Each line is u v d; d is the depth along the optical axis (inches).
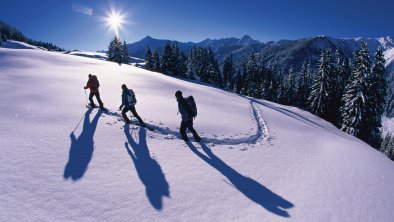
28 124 352.8
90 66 1210.6
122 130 379.9
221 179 275.3
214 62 4424.2
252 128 576.1
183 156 323.9
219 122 562.9
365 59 1318.9
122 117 454.0
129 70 1350.9
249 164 331.3
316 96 1872.5
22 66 906.1
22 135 313.4
